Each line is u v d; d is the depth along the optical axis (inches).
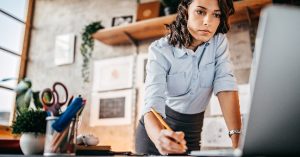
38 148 33.2
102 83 132.3
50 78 144.3
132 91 124.8
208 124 106.7
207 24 46.7
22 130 33.4
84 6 148.1
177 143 30.5
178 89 56.5
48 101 33.6
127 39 129.5
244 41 108.7
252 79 21.4
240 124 48.3
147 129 39.6
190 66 53.5
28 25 155.9
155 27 117.8
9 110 138.0
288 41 20.2
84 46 140.0
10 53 144.9
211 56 53.8
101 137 126.3
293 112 21.9
